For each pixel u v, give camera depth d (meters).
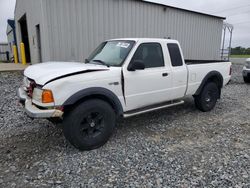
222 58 22.80
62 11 8.38
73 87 3.30
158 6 11.16
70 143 3.57
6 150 3.57
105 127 3.69
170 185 2.69
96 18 9.27
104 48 4.62
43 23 8.09
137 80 4.05
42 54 8.77
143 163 3.19
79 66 3.74
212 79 5.82
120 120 5.03
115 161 3.25
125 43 4.29
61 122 3.54
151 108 4.48
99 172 2.97
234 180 2.79
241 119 5.21
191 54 13.41
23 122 4.78
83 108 3.40
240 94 8.04
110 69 3.76
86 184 2.71
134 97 4.08
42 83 3.19
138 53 4.12
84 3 8.84
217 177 2.85
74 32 8.78
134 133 4.30
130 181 2.77
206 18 13.61
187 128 4.59
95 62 4.33
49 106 3.18
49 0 8.05
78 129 3.41
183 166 3.12
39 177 2.85
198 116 5.39
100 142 3.67
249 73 9.90
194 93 5.33
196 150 3.60
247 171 2.99
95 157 3.37
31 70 3.82
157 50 4.46
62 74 3.29
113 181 2.77
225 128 4.61
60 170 3.01
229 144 3.84
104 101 3.68
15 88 7.62
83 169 3.04
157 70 4.38
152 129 4.52
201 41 13.78
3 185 2.69
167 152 3.53
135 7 10.34
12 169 3.03
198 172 2.96
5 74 9.24
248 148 3.69
